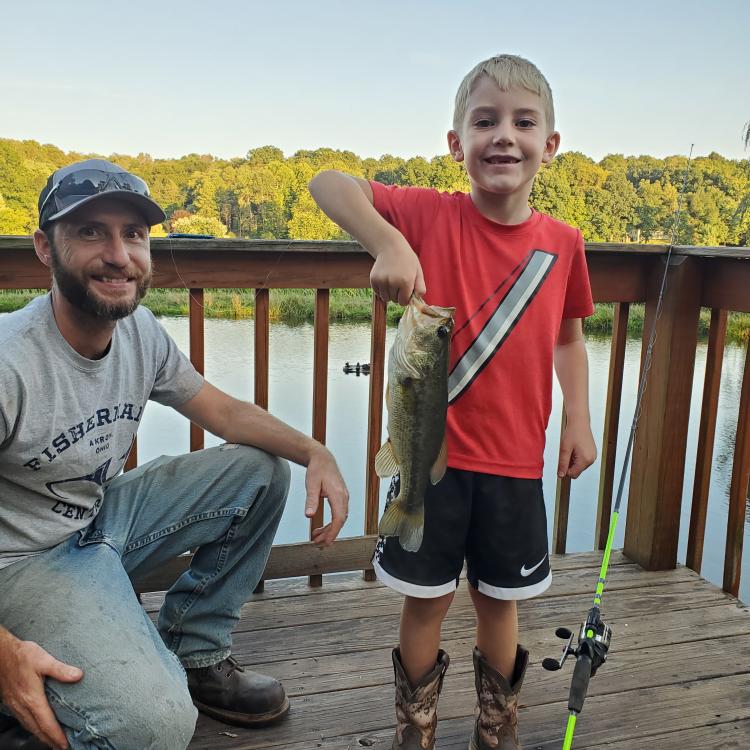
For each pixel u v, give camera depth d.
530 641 2.43
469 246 1.71
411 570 1.68
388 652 2.31
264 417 1.99
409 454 1.51
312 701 2.05
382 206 1.75
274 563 2.70
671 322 2.86
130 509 1.86
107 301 1.57
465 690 2.13
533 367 1.72
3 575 1.56
